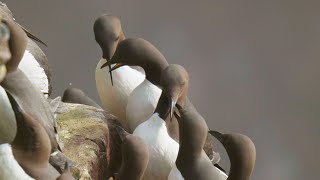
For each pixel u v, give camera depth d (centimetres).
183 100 1022
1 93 855
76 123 1028
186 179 963
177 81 1001
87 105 1092
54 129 902
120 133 1052
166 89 999
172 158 1005
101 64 1116
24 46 891
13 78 880
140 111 1062
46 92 1023
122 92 1104
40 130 820
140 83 1104
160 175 1010
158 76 1068
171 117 981
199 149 969
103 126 1032
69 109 1062
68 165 816
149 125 1014
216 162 1064
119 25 1118
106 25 1102
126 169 931
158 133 1008
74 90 1153
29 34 1077
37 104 884
